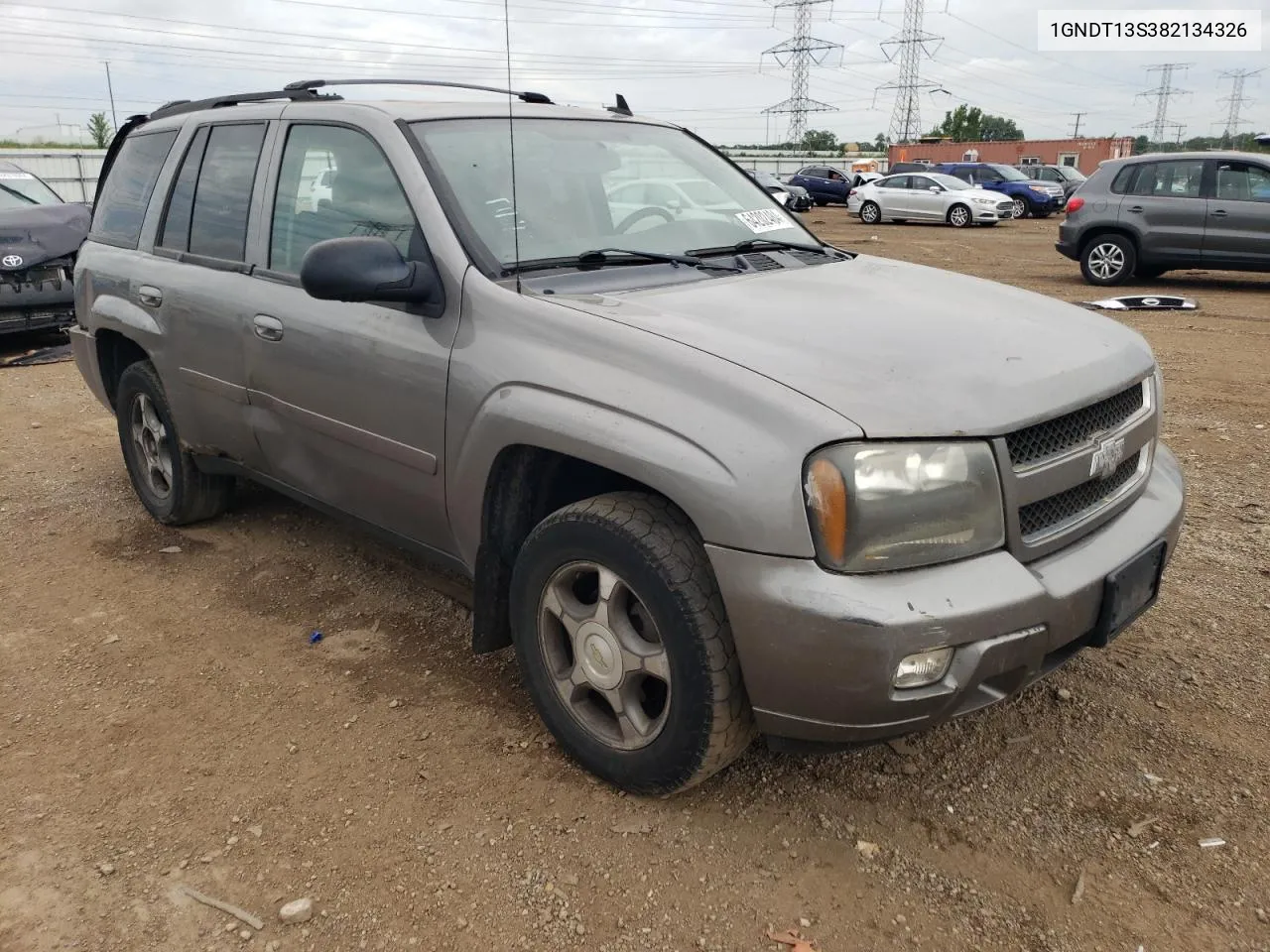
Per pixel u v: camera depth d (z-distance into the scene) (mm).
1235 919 2281
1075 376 2527
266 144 3732
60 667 3438
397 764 2871
